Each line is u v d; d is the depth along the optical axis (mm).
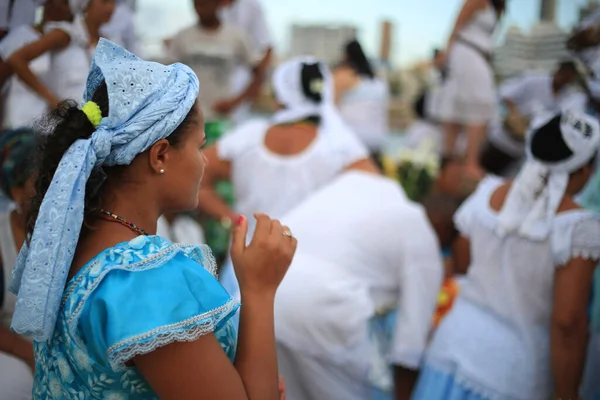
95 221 1172
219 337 1219
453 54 4258
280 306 2328
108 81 1124
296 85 3064
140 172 1176
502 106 4246
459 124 4559
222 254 3514
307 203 2607
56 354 1150
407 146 5203
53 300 1095
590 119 1994
